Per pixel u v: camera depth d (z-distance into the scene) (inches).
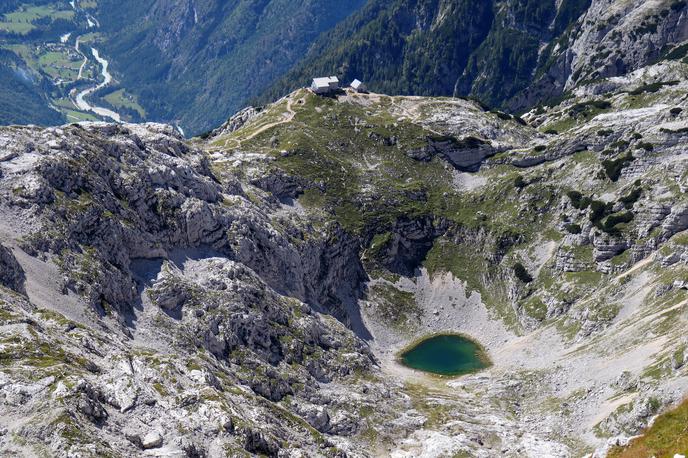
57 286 4709.6
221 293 5969.5
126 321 5172.2
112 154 6240.2
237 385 4948.3
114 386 3737.7
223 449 3661.4
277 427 4431.6
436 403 6058.1
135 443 3390.7
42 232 4940.9
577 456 4874.5
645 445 3722.9
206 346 5457.7
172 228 6274.6
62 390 3314.5
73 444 3038.9
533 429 5472.4
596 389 5649.6
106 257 5388.8
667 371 5073.8
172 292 5644.7
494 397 6190.9
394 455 5182.1
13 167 5270.7
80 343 4035.4
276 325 6210.6
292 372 5880.9
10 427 3107.8
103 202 5689.0
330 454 4537.4
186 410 3846.0
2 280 4343.0
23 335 3690.9
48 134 5821.9
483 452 5068.9
